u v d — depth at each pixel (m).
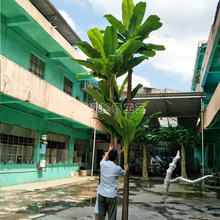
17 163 10.45
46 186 10.35
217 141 17.62
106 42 4.59
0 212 5.56
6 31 9.33
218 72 13.37
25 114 10.90
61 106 11.37
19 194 8.05
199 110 15.93
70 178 14.52
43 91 9.70
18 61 10.11
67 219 5.03
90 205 6.61
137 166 19.41
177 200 8.13
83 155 18.75
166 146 21.16
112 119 4.50
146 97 13.44
